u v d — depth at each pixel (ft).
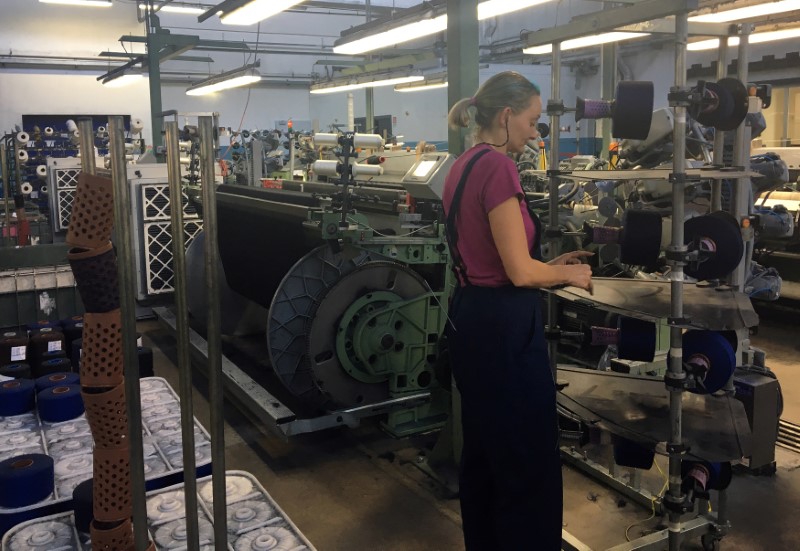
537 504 5.52
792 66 30.96
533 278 5.10
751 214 8.82
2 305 15.33
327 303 10.01
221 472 5.16
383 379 10.56
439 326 10.68
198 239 14.84
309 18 48.16
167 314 15.93
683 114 5.84
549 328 7.30
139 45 41.68
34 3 38.93
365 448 10.80
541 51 14.28
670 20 7.25
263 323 15.47
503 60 42.39
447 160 9.33
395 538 8.32
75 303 15.96
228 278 14.66
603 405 7.10
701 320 5.93
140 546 5.03
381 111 49.06
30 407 9.41
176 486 7.02
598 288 7.09
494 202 5.14
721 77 7.84
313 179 20.13
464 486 6.07
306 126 50.96
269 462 10.36
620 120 6.41
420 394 10.66
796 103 31.17
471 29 8.76
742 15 13.19
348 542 8.23
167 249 17.69
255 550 6.02
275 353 10.10
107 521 5.45
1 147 22.44
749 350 9.38
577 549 7.30
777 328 17.33
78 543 6.17
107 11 40.52
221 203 13.57
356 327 10.09
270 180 15.84
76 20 39.99
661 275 10.64
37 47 39.73
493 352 5.34
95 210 4.95
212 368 5.00
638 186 10.57
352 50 18.75
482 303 5.39
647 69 41.50
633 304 6.45
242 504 6.76
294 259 11.50
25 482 6.75
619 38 12.21
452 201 5.52
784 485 9.45
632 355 6.96
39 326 13.35
